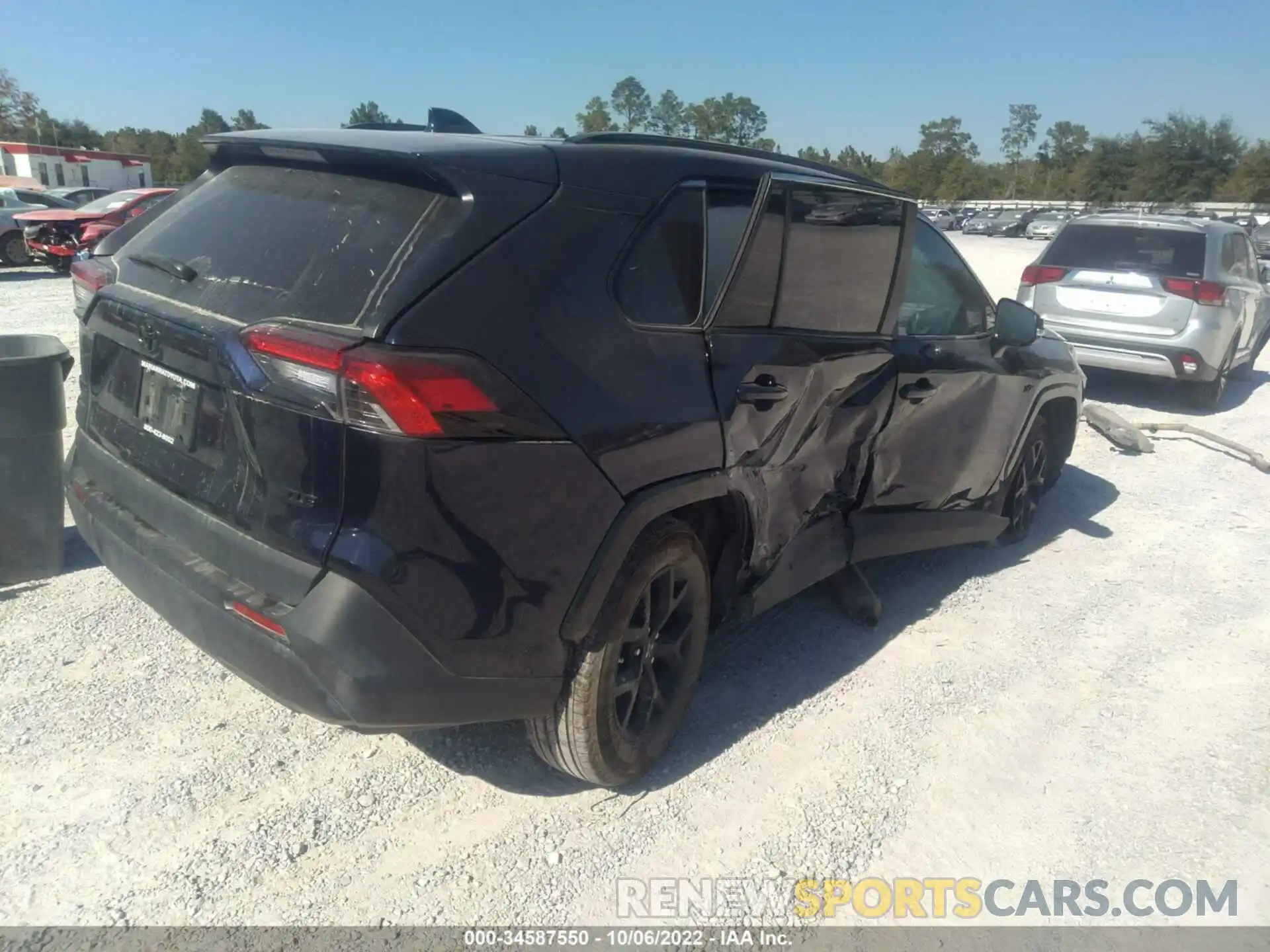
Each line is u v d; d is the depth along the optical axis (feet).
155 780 9.95
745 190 10.66
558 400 8.53
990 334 15.62
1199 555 18.11
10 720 10.72
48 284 53.26
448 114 12.06
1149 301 29.07
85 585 14.02
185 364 8.80
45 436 13.56
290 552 8.02
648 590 9.82
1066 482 22.18
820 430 11.82
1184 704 12.79
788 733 11.62
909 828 10.07
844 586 14.53
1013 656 13.88
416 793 10.11
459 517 8.00
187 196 10.73
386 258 8.24
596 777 9.90
